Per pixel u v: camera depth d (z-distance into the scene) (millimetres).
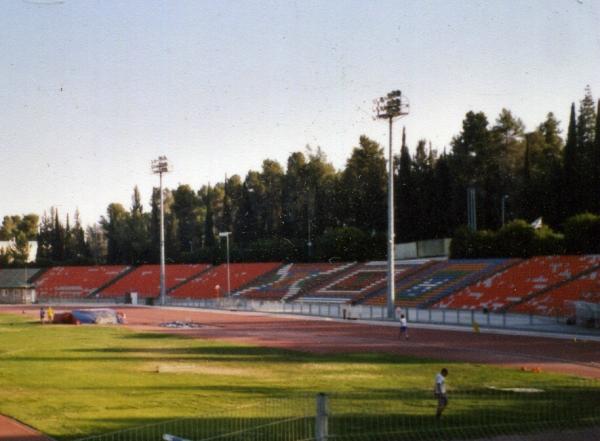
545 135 129625
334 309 81125
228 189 168875
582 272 67750
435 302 76250
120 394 26047
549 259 74688
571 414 20797
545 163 114312
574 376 29484
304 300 95188
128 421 21141
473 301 72312
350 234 109750
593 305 52750
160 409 22938
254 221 149000
